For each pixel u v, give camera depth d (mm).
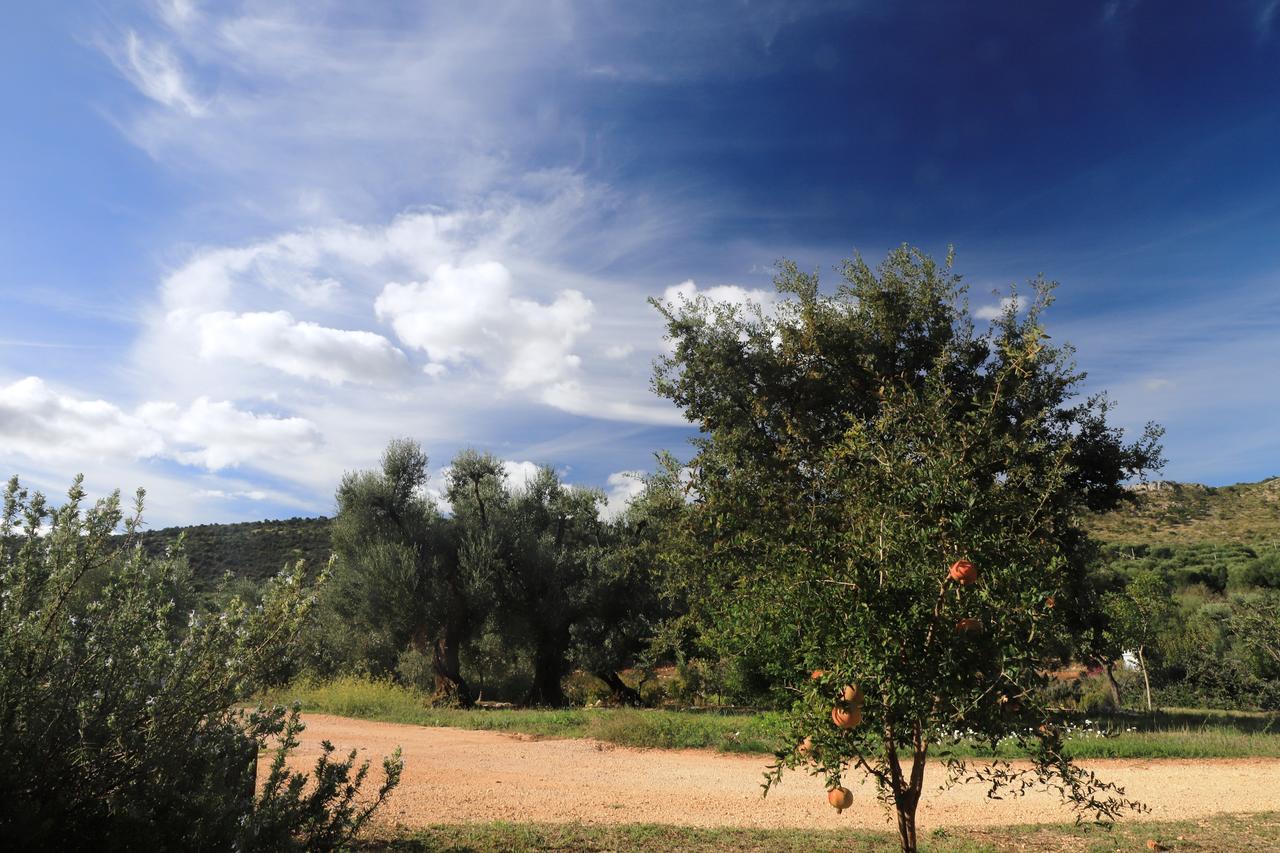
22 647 3865
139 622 4145
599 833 6484
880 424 4996
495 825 6582
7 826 3516
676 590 14453
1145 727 14312
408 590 23016
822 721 4125
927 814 7586
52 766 3729
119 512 4391
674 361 15961
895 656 4070
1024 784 4422
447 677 23062
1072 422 14406
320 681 20750
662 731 12414
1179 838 6648
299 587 4695
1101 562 14656
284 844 4113
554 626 24266
